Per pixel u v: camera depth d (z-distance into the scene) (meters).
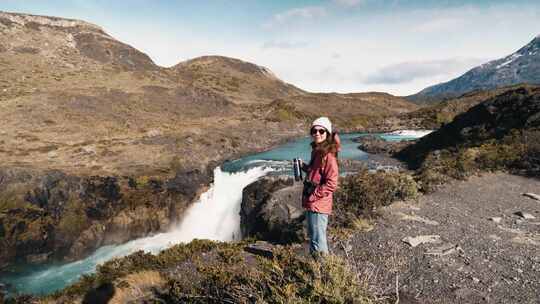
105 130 43.03
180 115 62.12
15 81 63.25
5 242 19.22
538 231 8.55
